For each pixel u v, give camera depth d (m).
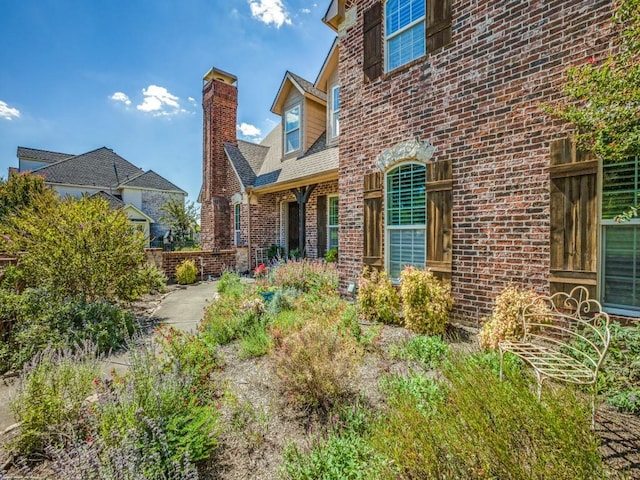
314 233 11.84
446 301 5.08
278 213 13.62
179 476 2.23
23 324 4.79
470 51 5.00
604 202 3.89
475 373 2.54
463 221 5.11
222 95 14.31
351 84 6.98
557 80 4.15
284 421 3.00
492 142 4.77
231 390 3.49
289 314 5.75
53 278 5.80
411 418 2.08
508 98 4.59
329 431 2.70
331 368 3.17
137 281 6.88
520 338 3.80
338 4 7.14
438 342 4.36
